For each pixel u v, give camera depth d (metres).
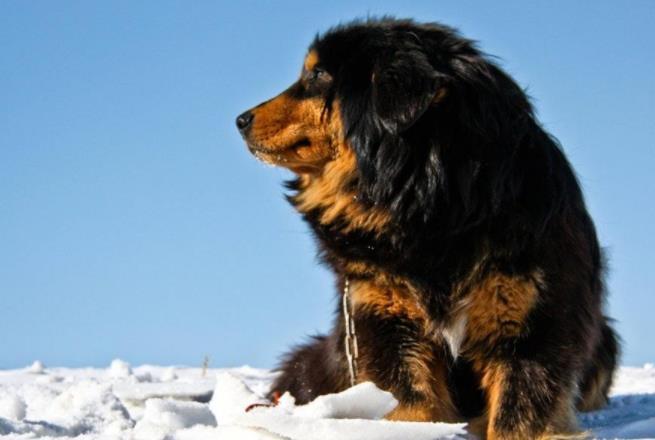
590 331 5.30
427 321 5.24
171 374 9.60
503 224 5.10
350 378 5.48
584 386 6.41
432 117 5.28
